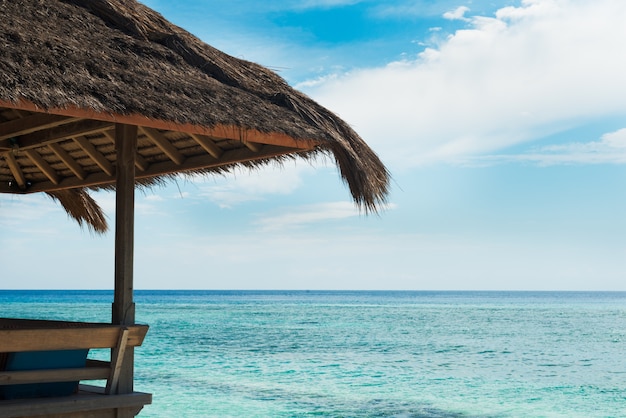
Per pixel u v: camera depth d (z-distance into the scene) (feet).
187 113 15.65
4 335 15.49
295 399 48.52
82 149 23.18
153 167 23.00
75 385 17.66
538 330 122.72
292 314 180.96
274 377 60.18
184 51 18.71
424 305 259.80
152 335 106.52
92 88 14.48
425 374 64.34
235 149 20.31
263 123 16.83
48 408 16.05
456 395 52.21
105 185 25.46
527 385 58.13
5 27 14.71
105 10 18.38
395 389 54.65
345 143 18.06
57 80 14.01
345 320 151.94
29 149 24.84
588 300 352.90
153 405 44.78
